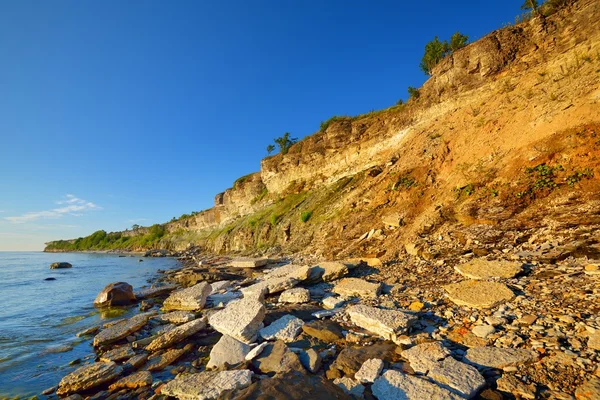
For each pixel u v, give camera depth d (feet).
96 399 16.01
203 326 24.72
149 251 215.51
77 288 58.44
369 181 75.72
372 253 46.19
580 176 32.55
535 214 33.37
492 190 39.83
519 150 41.57
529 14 58.75
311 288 36.01
